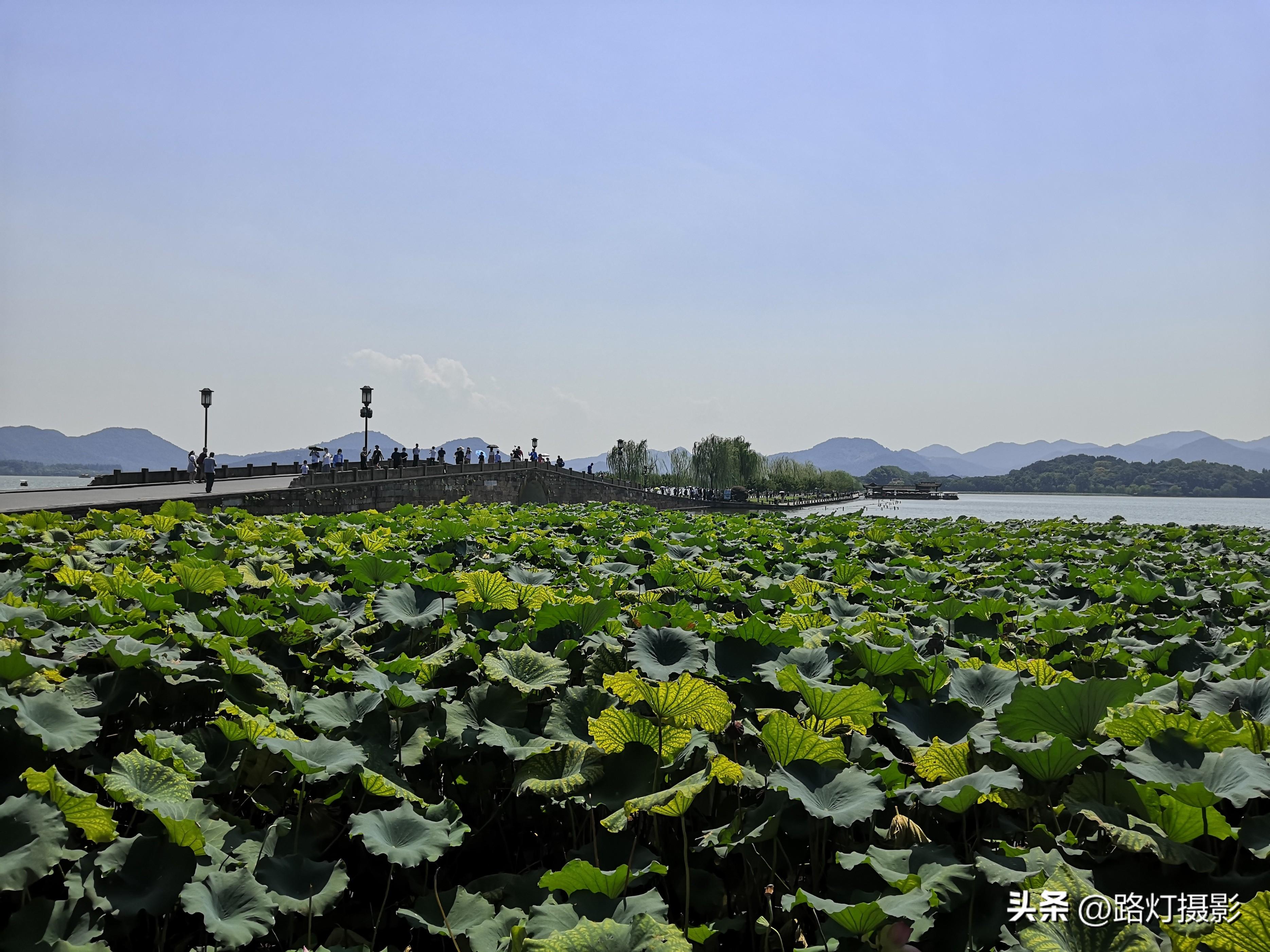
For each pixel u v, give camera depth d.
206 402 41.19
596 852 3.19
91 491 30.98
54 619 4.92
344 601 6.40
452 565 9.09
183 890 2.57
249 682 4.31
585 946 2.25
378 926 2.97
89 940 2.43
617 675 3.39
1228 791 2.78
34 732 3.00
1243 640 5.79
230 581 6.86
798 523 18.95
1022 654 6.07
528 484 60.97
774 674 4.13
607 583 7.07
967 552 12.68
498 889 3.12
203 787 3.39
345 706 3.94
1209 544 15.62
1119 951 2.19
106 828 2.78
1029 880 2.43
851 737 3.74
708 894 3.14
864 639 4.66
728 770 3.14
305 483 36.12
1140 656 5.52
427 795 3.75
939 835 3.39
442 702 4.23
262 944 2.99
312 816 3.75
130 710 4.08
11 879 2.35
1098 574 9.27
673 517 18.44
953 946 2.53
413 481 43.44
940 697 4.25
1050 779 3.19
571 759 3.55
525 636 4.95
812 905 2.61
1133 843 2.65
